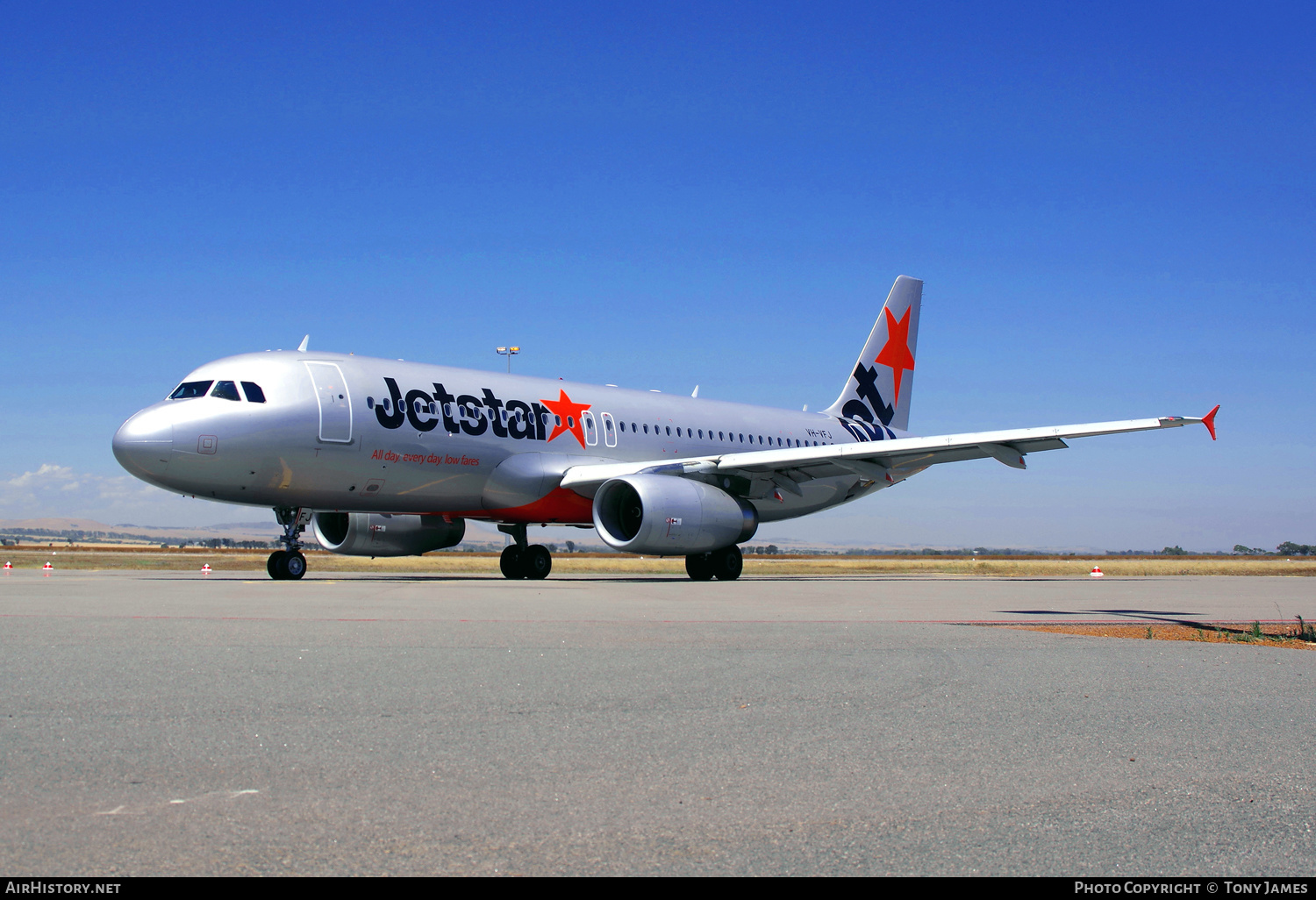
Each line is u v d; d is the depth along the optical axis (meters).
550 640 8.48
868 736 4.95
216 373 19.05
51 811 3.58
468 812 3.64
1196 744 4.90
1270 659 8.02
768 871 3.12
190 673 6.46
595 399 24.69
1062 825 3.64
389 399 20.42
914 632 9.61
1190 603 15.36
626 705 5.62
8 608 11.30
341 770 4.16
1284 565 47.81
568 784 4.01
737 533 21.70
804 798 3.89
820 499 28.31
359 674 6.52
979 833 3.53
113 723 4.95
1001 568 40.75
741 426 28.36
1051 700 6.00
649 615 11.20
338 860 3.14
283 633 8.73
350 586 17.19
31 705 5.36
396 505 21.14
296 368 19.55
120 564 33.41
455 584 18.59
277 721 5.04
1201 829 3.61
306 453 19.22
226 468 18.47
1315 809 3.87
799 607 12.88
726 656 7.63
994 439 20.36
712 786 4.02
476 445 21.62
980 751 4.68
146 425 17.91
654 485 20.47
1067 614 12.38
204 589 15.82
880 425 33.56
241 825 3.46
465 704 5.58
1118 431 19.41
